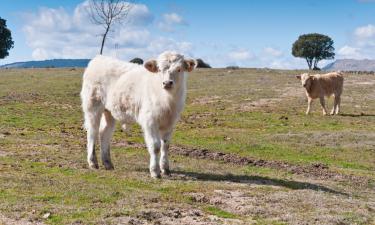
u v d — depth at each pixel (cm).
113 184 1252
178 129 2597
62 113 3108
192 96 4128
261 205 1134
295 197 1226
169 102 1316
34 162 1512
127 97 1377
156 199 1122
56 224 928
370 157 2005
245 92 4306
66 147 1841
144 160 1647
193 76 5753
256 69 6750
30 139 2011
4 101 3512
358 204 1218
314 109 3416
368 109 3416
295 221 1033
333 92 3206
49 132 2297
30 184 1205
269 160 1853
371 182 1565
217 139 2312
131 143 2038
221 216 1044
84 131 2417
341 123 2812
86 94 1467
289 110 3350
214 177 1436
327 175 1627
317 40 11238
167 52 1317
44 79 5153
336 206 1176
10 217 956
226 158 1811
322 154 2033
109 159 1473
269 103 3688
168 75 1287
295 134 2436
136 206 1061
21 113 2972
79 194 1130
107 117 1468
